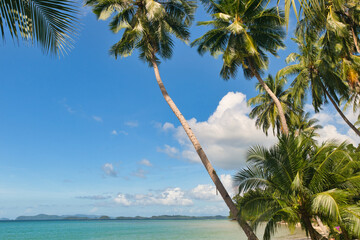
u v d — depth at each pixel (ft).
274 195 33.30
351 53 51.70
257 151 35.27
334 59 51.16
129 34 49.08
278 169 33.27
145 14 50.06
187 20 55.21
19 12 10.97
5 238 157.89
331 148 32.27
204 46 58.08
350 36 46.68
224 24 55.11
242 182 33.24
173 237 132.67
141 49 53.93
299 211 31.73
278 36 55.36
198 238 119.65
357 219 25.45
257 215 33.04
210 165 39.83
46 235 180.24
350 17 47.29
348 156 30.58
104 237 148.05
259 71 63.98
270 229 33.09
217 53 58.90
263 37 56.80
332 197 26.71
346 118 61.31
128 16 52.26
